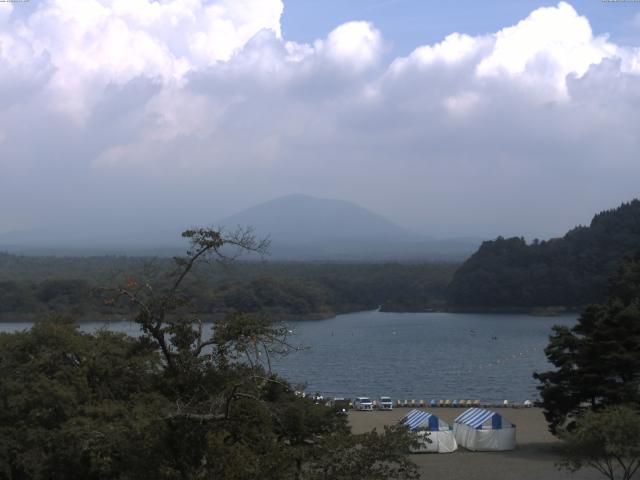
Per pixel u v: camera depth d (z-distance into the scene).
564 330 53.28
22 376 32.97
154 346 21.58
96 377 34.91
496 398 92.31
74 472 27.86
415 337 164.75
